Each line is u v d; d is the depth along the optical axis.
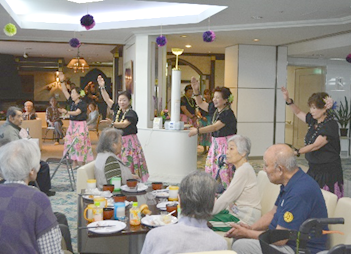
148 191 3.56
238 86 9.58
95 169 3.71
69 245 3.02
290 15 6.49
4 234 1.86
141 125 8.39
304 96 11.94
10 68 15.23
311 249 2.56
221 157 4.90
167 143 7.59
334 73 11.30
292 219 2.49
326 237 2.62
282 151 2.64
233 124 4.99
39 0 6.82
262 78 9.67
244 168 3.35
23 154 2.06
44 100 18.09
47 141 12.69
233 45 9.69
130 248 3.15
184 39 8.96
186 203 1.95
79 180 3.77
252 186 3.35
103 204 2.79
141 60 8.38
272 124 9.82
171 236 1.90
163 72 8.72
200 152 11.19
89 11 7.73
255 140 9.76
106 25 8.04
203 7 7.13
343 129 11.23
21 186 2.02
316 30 7.40
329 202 2.85
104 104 19.22
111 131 3.74
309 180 2.59
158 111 8.57
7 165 2.03
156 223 2.61
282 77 9.76
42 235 1.95
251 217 3.30
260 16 6.59
